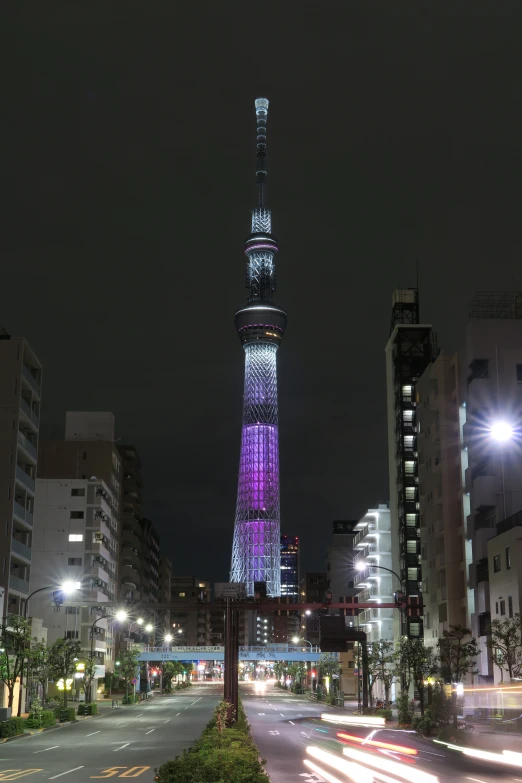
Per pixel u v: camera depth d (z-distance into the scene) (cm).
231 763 1862
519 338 8850
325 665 14088
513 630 6431
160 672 17788
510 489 8250
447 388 10138
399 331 14575
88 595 13075
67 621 12900
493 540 7725
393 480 14512
